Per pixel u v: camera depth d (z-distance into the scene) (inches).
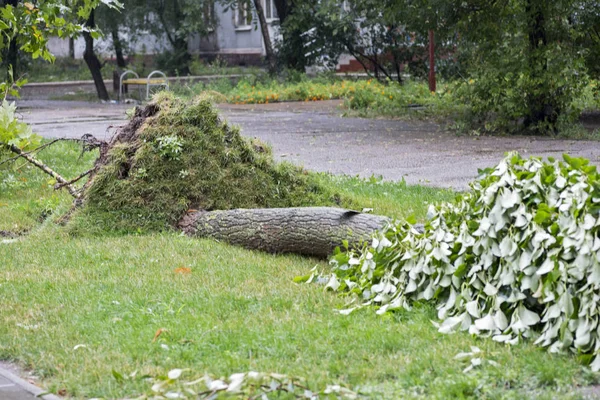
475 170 587.2
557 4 792.9
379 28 1565.0
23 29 476.4
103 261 334.3
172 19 1793.8
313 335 234.5
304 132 889.5
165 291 285.7
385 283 270.7
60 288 293.6
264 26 1669.5
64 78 1908.2
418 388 196.1
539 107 847.1
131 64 1946.4
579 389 195.6
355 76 1660.9
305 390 191.5
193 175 397.4
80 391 201.2
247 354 221.8
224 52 2048.5
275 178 415.5
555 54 805.2
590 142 759.7
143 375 204.7
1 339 240.4
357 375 203.3
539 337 226.1
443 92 1137.4
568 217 226.5
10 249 359.6
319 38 1624.0
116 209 390.9
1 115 429.4
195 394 189.5
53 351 229.6
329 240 332.2
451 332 235.8
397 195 459.5
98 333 242.5
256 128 938.1
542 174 240.5
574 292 219.6
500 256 237.0
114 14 1763.0
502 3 826.2
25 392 205.0
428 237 265.4
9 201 473.1
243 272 313.1
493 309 234.7
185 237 373.7
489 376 200.5
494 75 828.6
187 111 410.9
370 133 872.3
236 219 363.9
